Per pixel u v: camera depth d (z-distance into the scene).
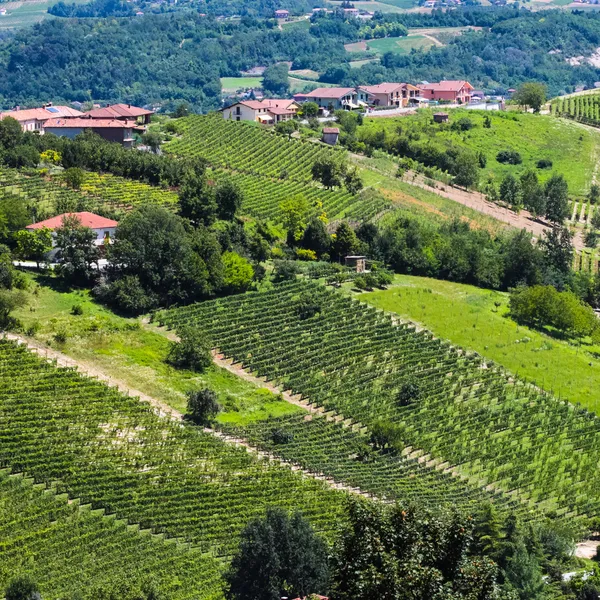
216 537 113.75
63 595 96.31
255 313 169.38
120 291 162.25
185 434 133.00
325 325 170.62
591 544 131.25
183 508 117.19
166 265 168.62
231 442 135.75
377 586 64.12
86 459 122.19
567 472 149.75
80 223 172.50
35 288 162.62
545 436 156.75
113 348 152.00
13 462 117.94
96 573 102.12
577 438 158.25
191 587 102.25
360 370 162.00
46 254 171.62
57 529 107.88
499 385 166.88
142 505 116.69
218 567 106.94
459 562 67.00
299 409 149.25
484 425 156.00
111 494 116.75
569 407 165.38
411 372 164.25
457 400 160.75
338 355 163.88
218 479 125.50
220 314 167.62
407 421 152.75
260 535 100.31
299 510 117.25
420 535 67.00
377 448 144.38
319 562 100.56
